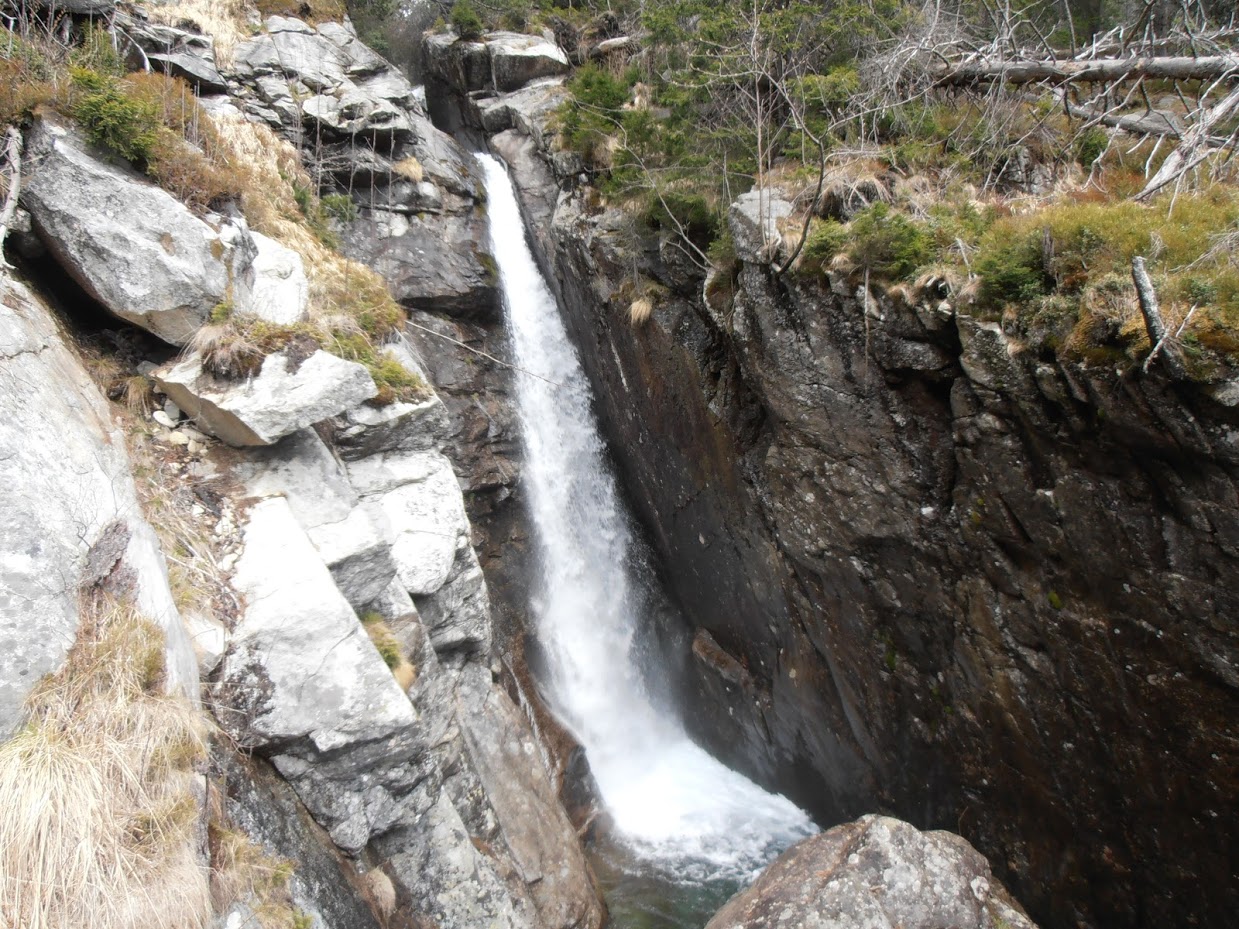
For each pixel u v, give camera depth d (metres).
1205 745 6.59
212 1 14.87
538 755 10.93
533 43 19.33
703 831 12.51
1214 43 8.84
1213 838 6.82
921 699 9.52
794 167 10.36
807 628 10.96
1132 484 6.44
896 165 9.52
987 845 9.32
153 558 5.48
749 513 11.25
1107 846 7.87
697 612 14.11
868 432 8.73
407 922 7.28
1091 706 7.48
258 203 10.09
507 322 15.91
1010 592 7.91
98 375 6.73
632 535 16.08
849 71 10.30
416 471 9.18
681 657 14.86
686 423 12.15
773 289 9.12
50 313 6.59
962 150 9.87
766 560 11.27
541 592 14.31
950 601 8.65
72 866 3.64
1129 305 6.05
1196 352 5.53
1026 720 8.20
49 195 6.55
